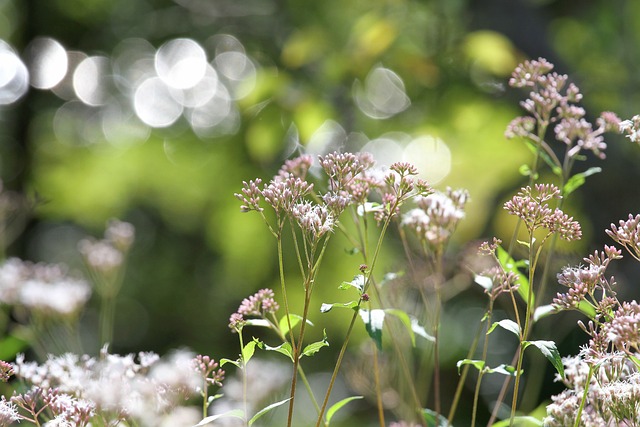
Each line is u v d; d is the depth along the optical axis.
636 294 6.40
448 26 7.59
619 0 10.82
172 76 11.60
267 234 8.46
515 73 3.57
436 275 3.31
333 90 7.44
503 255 3.21
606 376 2.82
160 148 11.09
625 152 7.52
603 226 7.46
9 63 12.18
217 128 10.26
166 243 13.66
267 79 6.75
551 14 9.38
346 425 10.78
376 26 6.75
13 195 6.67
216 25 10.52
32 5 12.16
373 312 2.78
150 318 13.91
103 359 3.29
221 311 13.20
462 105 7.44
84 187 11.54
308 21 9.01
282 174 3.12
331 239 8.30
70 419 2.82
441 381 10.93
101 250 4.66
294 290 8.62
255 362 3.82
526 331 2.81
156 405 3.02
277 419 7.33
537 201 2.85
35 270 4.53
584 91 8.63
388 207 3.04
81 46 12.45
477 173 7.81
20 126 12.00
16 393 3.35
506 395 7.73
